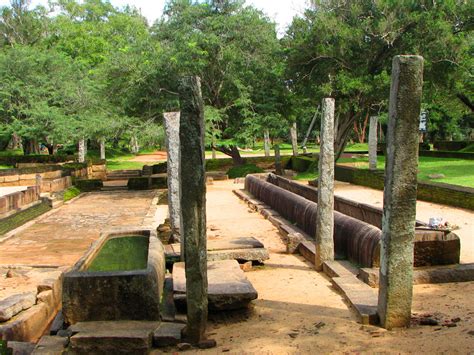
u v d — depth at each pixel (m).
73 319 5.95
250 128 24.34
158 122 25.62
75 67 34.03
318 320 5.92
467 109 32.97
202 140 5.45
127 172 29.86
